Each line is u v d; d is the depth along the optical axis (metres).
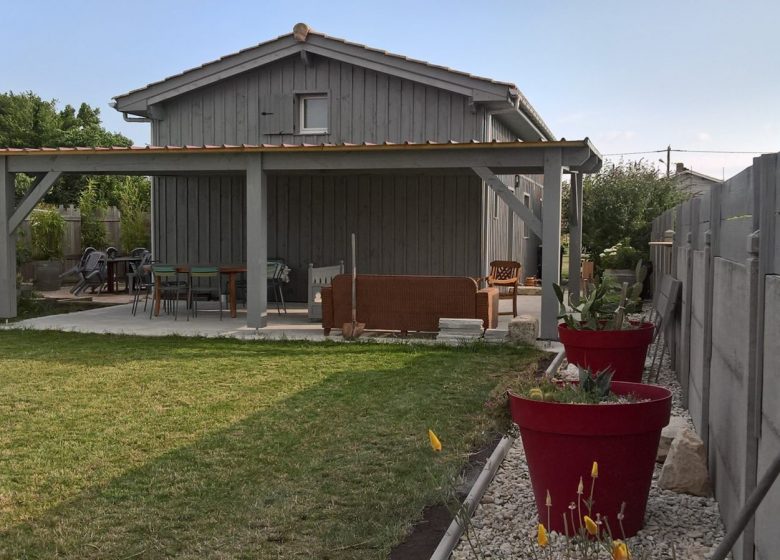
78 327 11.22
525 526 3.87
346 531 3.75
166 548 3.58
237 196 15.11
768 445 2.85
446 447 5.21
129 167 11.30
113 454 5.03
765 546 2.80
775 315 2.77
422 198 14.20
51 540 3.66
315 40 13.96
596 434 3.59
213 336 10.30
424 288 10.02
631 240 20.59
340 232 14.66
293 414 6.08
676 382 7.42
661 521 3.92
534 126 16.28
